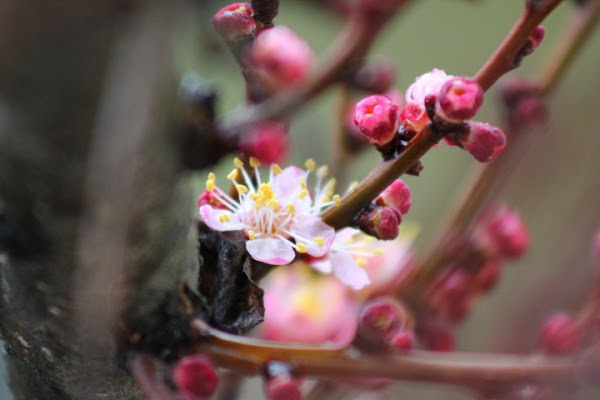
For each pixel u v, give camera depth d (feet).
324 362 1.07
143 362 1.03
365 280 1.08
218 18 1.03
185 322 1.03
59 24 0.91
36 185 0.95
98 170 0.94
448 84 1.02
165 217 0.98
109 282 0.99
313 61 1.21
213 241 1.04
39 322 1.01
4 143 0.93
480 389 1.12
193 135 1.07
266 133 1.14
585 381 1.13
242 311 1.05
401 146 1.05
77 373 1.03
